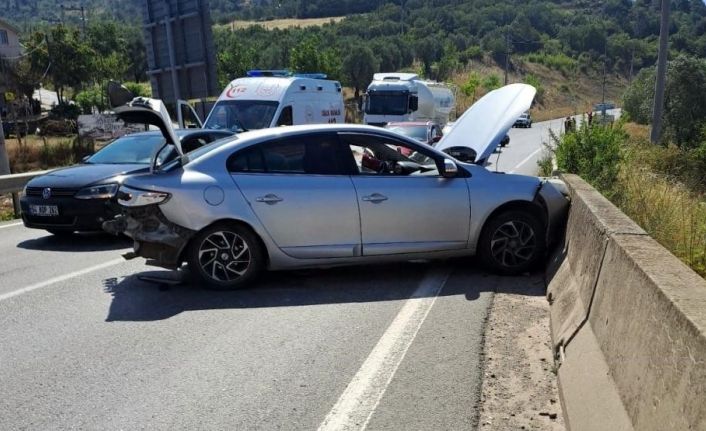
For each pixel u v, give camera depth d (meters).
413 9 145.00
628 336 3.13
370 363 4.41
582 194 6.00
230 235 6.18
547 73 121.00
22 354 4.70
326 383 4.11
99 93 63.72
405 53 95.50
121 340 4.93
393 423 3.60
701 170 16.06
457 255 6.61
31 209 8.80
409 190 6.36
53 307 5.86
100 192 8.66
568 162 12.01
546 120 78.69
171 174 6.16
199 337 4.97
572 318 4.46
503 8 145.12
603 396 3.19
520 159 24.19
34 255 8.30
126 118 6.32
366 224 6.29
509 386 4.05
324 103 15.98
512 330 5.02
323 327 5.15
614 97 119.88
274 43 81.69
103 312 5.66
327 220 6.22
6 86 57.41
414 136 20.17
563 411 3.61
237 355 4.59
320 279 6.61
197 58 15.20
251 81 15.10
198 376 4.24
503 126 7.34
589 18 148.50
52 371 4.37
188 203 6.02
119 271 7.24
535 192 6.62
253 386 4.08
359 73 66.88
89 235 9.77
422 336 4.92
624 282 3.45
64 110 58.69
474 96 76.31
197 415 3.71
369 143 6.51
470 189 6.49
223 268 6.22
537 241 6.61
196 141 10.23
